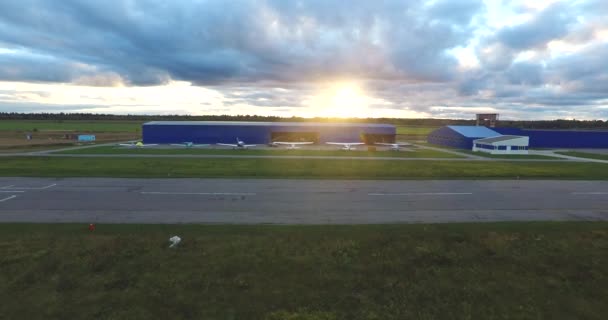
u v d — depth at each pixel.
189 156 38.03
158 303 7.91
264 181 23.84
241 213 15.73
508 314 7.73
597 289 8.82
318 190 21.09
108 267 9.60
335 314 7.63
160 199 18.22
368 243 11.65
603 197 19.92
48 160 33.22
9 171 26.33
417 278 9.34
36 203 17.03
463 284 9.05
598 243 11.93
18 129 110.12
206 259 10.23
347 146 50.06
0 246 10.88
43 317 7.32
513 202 18.50
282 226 13.70
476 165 33.59
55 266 9.54
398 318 7.53
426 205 17.66
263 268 9.72
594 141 62.94
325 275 9.38
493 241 11.97
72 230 12.76
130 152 41.66
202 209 16.33
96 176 24.72
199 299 8.11
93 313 7.47
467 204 17.95
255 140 57.84
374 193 20.42
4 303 7.80
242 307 7.83
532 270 9.87
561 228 13.64
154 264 9.83
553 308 7.97
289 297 8.28
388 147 53.94
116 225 13.55
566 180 25.72
